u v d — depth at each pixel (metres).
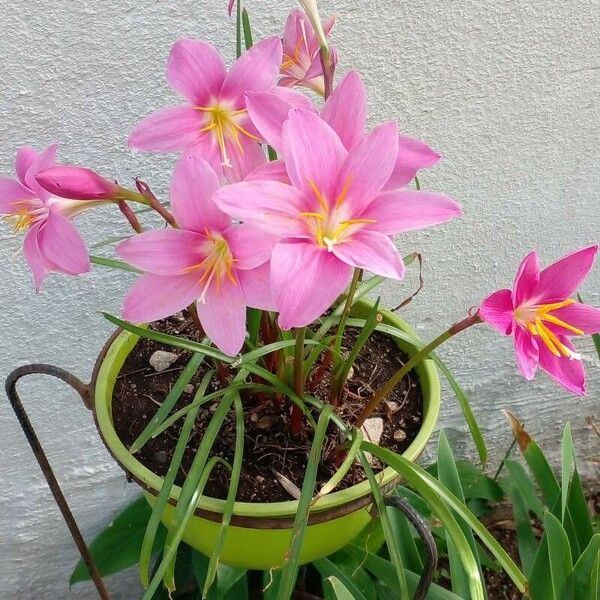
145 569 0.32
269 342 0.38
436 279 0.55
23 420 0.36
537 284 0.30
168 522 0.38
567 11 0.47
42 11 0.38
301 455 0.37
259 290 0.28
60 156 0.42
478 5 0.45
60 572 0.59
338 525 0.36
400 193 0.28
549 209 0.55
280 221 0.26
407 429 0.39
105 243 0.38
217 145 0.30
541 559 0.45
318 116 0.27
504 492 0.62
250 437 0.38
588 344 0.64
